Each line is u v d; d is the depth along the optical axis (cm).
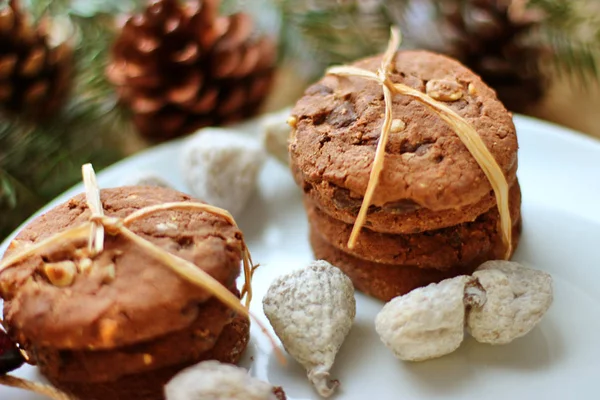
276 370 25
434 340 24
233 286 23
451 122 24
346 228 26
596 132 33
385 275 26
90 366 22
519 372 24
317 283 25
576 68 33
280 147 30
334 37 34
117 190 25
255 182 29
